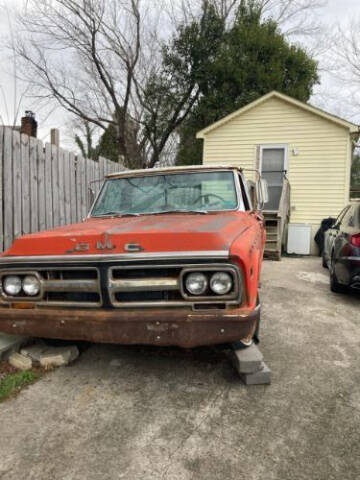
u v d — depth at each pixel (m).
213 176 4.08
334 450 2.24
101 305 2.71
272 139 12.52
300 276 7.82
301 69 19.02
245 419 2.55
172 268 2.60
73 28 17.73
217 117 18.31
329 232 7.84
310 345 3.93
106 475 2.02
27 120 7.04
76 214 6.53
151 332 2.63
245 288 2.60
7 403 2.74
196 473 2.04
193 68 19.06
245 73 17.88
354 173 34.81
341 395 2.89
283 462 2.13
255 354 3.09
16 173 4.87
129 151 20.94
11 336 3.57
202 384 3.03
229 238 2.65
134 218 3.64
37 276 2.81
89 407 2.69
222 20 18.91
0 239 4.57
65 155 6.15
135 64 19.52
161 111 19.84
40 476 2.02
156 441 2.31
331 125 11.95
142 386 2.99
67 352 3.38
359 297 5.98
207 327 2.57
